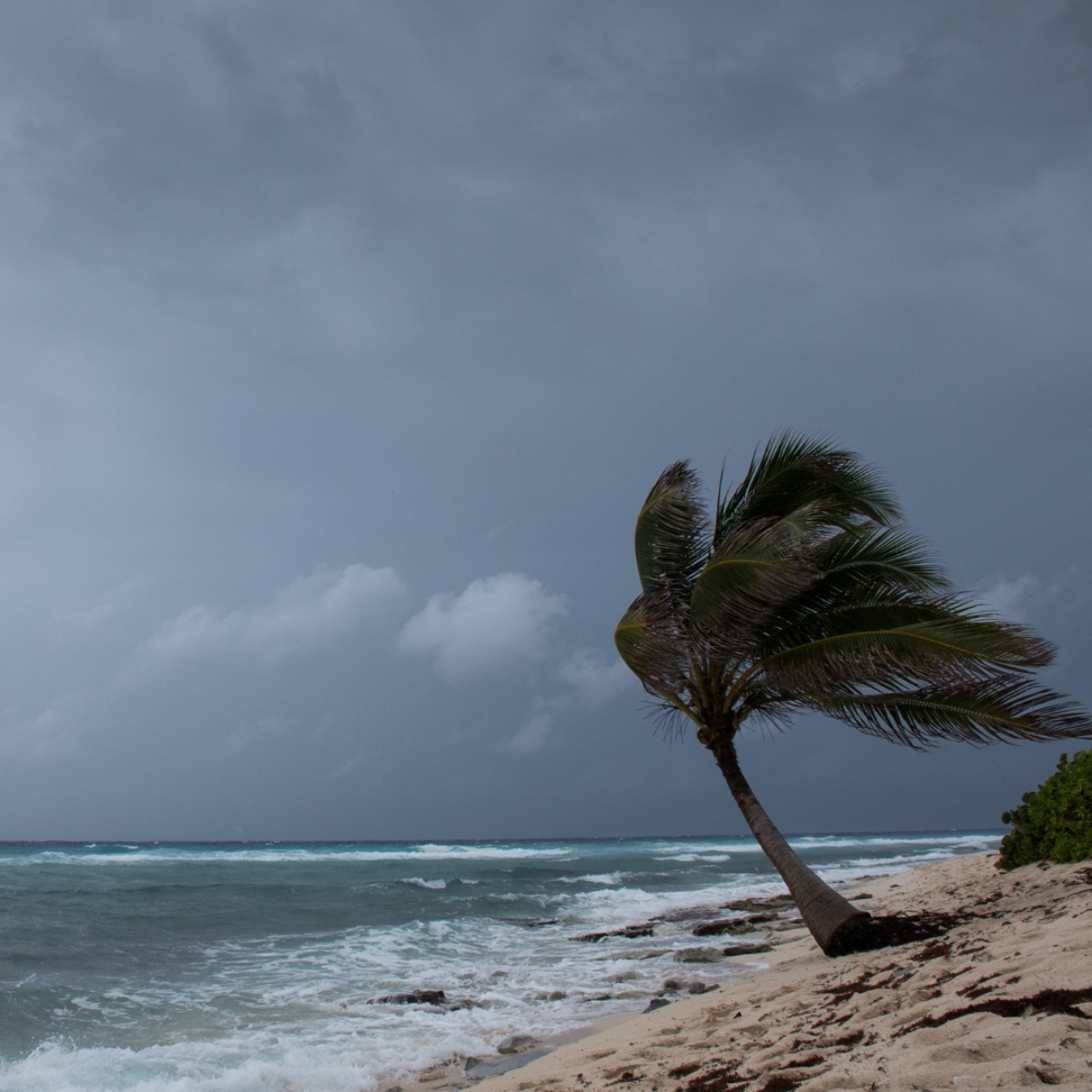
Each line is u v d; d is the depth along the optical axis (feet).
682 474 33.94
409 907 68.95
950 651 27.45
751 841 371.15
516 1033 27.71
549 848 267.80
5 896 70.85
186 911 63.36
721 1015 21.04
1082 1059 8.83
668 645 29.89
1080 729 27.32
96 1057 25.16
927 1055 10.46
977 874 42.75
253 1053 25.93
